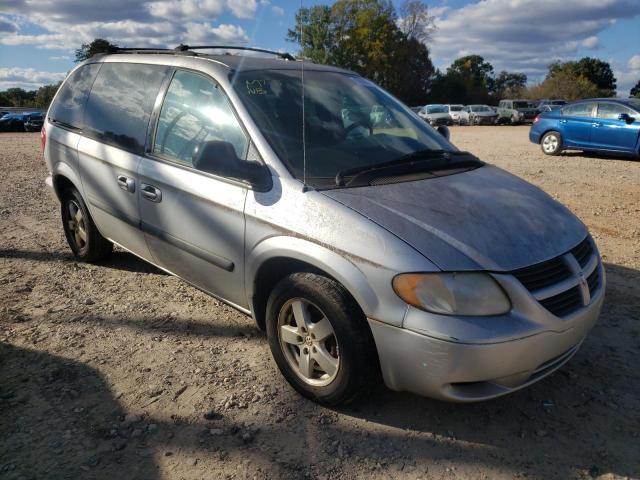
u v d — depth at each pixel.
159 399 3.01
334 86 3.86
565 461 2.58
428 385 2.51
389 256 2.52
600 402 3.03
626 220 6.79
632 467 2.54
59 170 4.76
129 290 4.52
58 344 3.61
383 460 2.57
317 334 2.84
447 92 71.06
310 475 2.47
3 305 4.18
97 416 2.86
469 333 2.40
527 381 2.62
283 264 3.01
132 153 3.92
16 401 2.97
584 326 2.77
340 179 2.97
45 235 6.09
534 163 12.13
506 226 2.77
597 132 12.91
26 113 32.34
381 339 2.57
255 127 3.19
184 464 2.53
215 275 3.42
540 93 60.66
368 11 54.34
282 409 2.93
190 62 3.73
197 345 3.61
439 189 3.05
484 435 2.75
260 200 3.01
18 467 2.49
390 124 3.79
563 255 2.79
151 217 3.78
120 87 4.29
